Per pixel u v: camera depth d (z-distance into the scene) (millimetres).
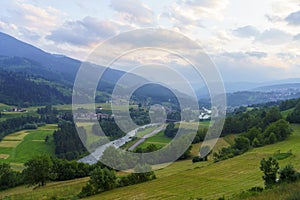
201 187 21328
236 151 38906
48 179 40031
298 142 50375
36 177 39188
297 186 18156
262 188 20250
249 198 17766
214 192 20656
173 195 18672
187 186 20688
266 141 49688
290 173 20531
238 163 32688
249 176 26922
